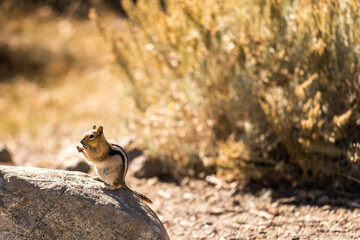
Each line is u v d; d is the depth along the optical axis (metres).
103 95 35.34
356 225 15.57
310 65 18.19
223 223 16.98
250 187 19.48
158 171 21.53
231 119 20.52
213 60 20.73
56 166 22.34
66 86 38.59
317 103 17.27
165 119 22.06
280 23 19.20
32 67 42.09
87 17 50.03
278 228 16.17
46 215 11.92
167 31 21.38
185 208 18.45
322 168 18.11
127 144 22.55
